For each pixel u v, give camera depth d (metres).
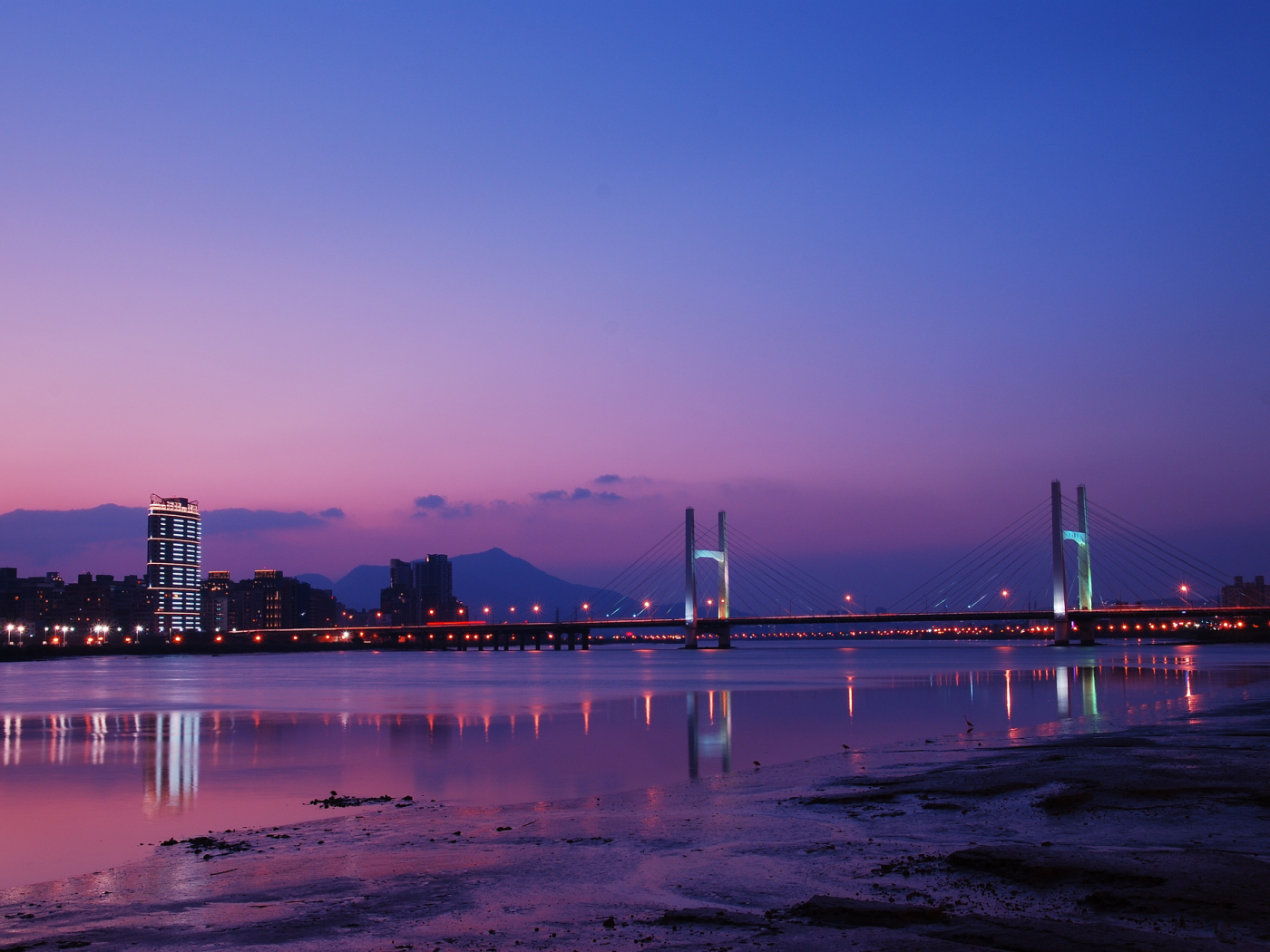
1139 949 13.55
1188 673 115.50
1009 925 14.91
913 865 19.59
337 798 34.03
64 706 86.25
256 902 18.91
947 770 33.97
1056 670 133.38
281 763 44.75
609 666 196.25
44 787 38.53
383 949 15.54
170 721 69.44
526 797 33.59
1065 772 31.41
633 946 15.07
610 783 36.66
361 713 75.31
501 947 15.44
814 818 25.73
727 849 22.11
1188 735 42.53
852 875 19.03
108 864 24.84
